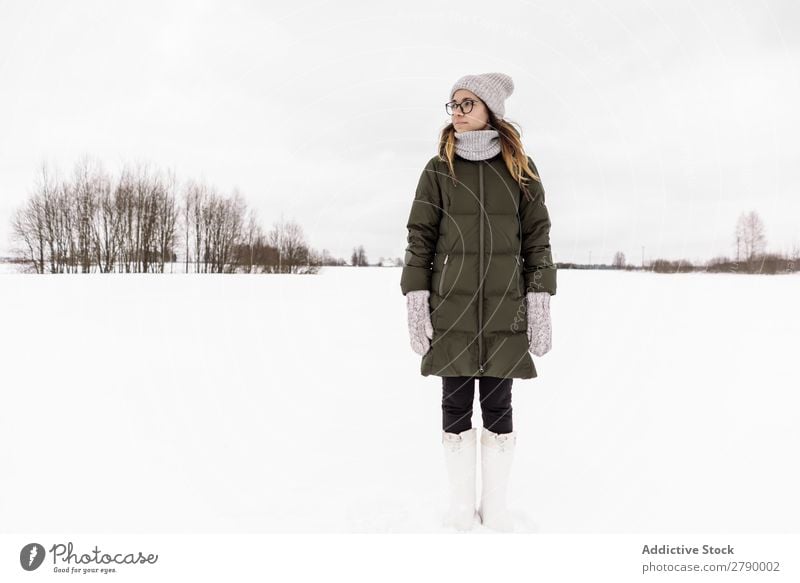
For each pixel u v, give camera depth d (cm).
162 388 371
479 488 219
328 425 298
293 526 189
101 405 331
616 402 337
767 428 285
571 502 207
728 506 203
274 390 372
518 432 286
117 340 538
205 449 260
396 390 377
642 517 196
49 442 269
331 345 542
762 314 692
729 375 400
